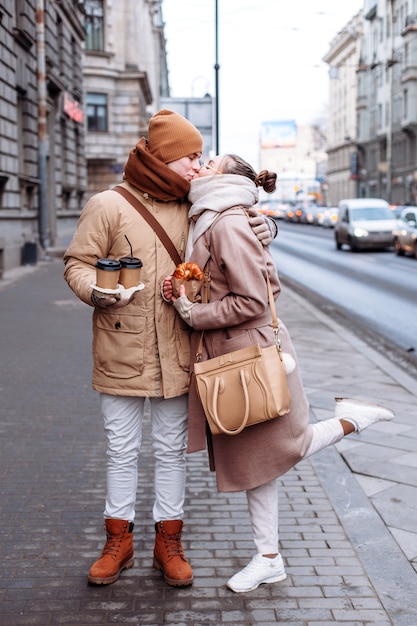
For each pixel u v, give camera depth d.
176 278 3.09
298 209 67.00
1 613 3.03
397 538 3.74
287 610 3.07
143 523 3.96
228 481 3.24
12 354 8.59
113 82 42.72
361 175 76.56
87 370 7.79
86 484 4.49
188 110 21.88
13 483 4.49
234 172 3.25
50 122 26.72
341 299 14.70
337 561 3.49
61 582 3.30
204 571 3.42
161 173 3.17
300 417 3.24
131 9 43.06
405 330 11.05
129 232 3.24
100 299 3.02
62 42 28.42
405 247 24.61
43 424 5.80
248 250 3.08
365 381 7.33
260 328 3.18
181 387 3.28
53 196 27.03
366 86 73.12
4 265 19.20
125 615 3.03
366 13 70.00
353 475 4.65
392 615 3.03
